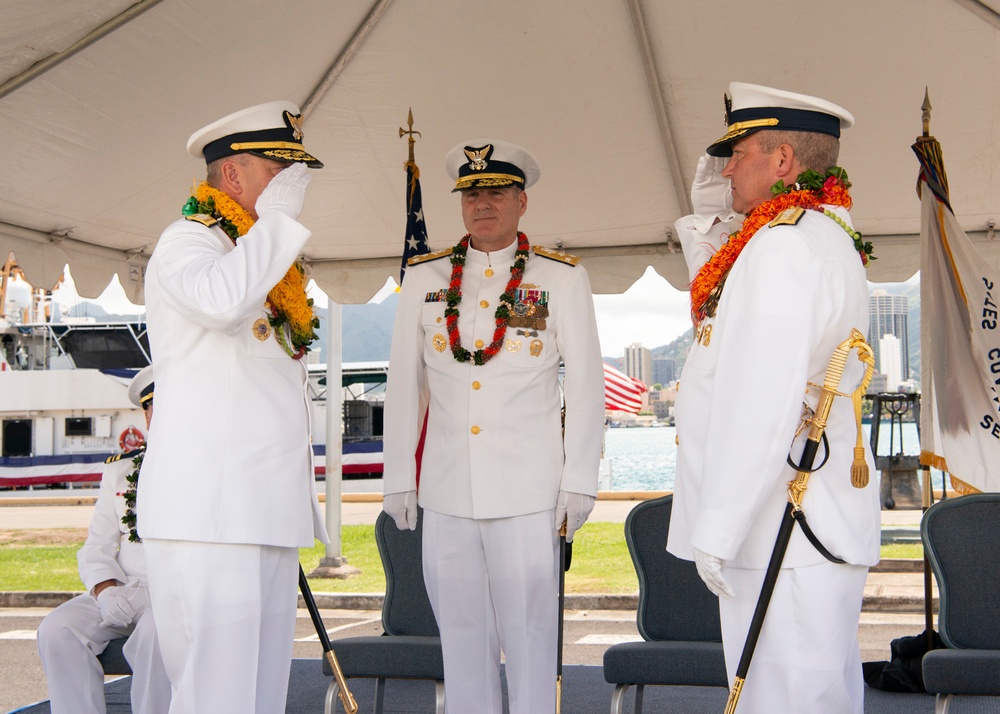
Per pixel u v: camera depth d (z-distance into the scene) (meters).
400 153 5.19
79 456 21.61
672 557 3.70
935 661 3.11
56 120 4.11
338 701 4.50
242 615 2.45
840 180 2.34
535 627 3.31
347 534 13.09
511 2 4.06
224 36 3.90
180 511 2.43
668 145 4.97
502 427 3.32
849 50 4.25
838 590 2.14
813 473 2.17
